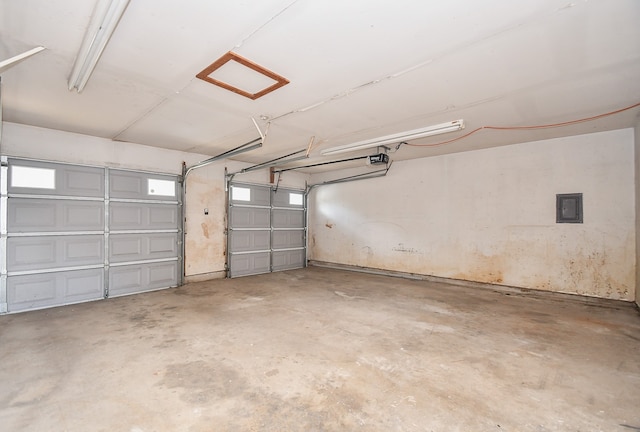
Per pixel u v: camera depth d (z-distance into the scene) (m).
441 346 2.85
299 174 7.87
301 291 5.09
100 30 1.97
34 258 4.04
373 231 6.91
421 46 2.23
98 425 1.74
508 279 5.10
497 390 2.13
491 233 5.28
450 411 1.89
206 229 5.92
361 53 2.33
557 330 3.26
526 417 1.84
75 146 4.39
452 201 5.73
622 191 4.20
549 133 4.44
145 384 2.18
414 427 1.75
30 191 4.02
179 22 1.97
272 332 3.19
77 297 4.36
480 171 5.41
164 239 5.30
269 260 7.09
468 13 1.88
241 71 2.59
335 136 4.56
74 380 2.22
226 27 2.02
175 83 2.82
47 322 3.49
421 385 2.19
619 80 2.78
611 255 4.26
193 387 2.14
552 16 1.90
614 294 4.23
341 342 2.94
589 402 1.99
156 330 3.24
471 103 3.31
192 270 5.70
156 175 5.21
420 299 4.57
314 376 2.30
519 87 2.92
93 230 4.52
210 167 5.99
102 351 2.71
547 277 4.74
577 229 4.50
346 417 1.83
